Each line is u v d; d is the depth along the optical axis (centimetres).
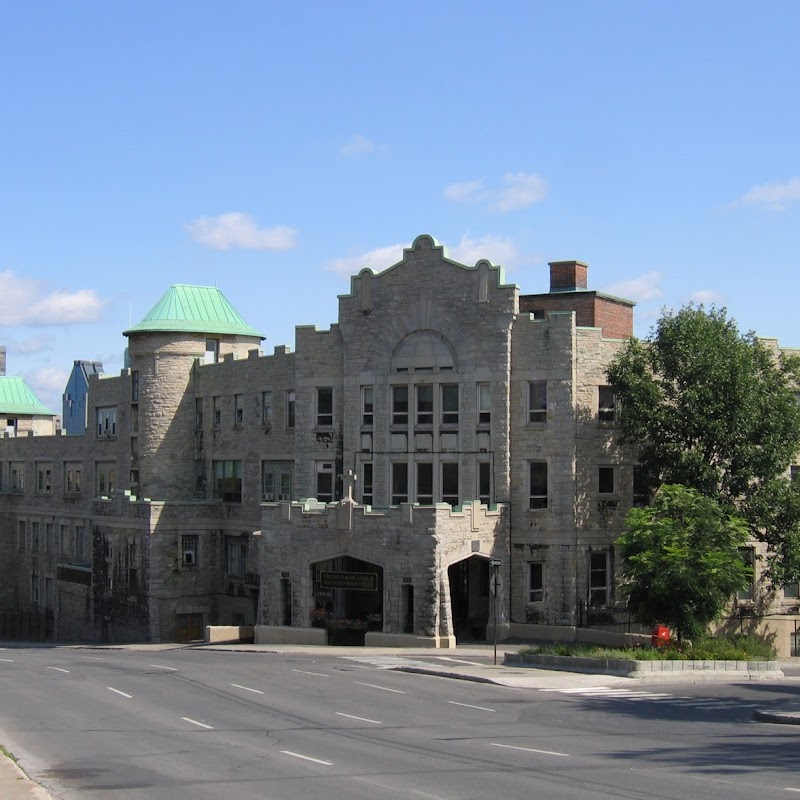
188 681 3769
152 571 6512
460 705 3197
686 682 3772
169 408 7019
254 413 6544
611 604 5312
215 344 7219
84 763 2342
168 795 2025
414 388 5575
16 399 10388
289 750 2472
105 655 5244
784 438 5009
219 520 6744
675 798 1952
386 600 5012
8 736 2694
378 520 5059
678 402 4950
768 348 5288
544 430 5272
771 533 5044
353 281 5744
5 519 9319
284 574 5359
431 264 5541
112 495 7550
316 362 5888
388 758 2370
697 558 4266
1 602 9244
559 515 5225
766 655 4341
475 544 5112
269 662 4450
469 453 5425
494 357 5369
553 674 3909
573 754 2412
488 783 2098
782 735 2686
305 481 5891
